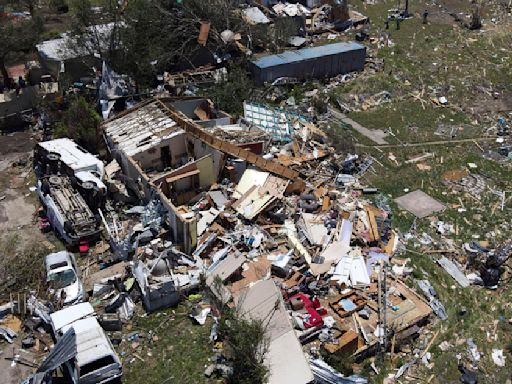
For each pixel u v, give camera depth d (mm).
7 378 20453
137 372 20734
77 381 18938
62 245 27000
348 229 27109
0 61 41719
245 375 19453
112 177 30844
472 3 61844
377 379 21016
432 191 31812
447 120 39531
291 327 21203
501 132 38031
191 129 31094
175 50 43656
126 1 45719
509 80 45562
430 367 21719
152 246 25875
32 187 31547
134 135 31969
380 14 58250
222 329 21516
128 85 40375
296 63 42625
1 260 25641
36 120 38344
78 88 40875
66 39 42938
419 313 23156
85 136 33625
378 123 38844
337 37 52000
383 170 33500
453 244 27844
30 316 22844
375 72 45406
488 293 25438
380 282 24422
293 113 37875
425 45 50875
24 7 55031
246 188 29344
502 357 22609
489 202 31141
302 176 31406
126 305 23203
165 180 28219
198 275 24422
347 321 22703
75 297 22969
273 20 50406
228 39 44719
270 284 23141
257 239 26594
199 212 28094
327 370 19984
